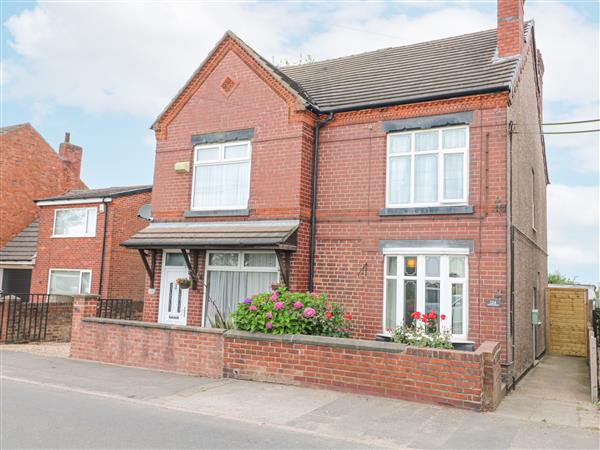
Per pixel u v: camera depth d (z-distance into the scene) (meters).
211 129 14.12
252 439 6.52
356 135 12.62
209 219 13.78
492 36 14.19
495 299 10.50
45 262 22.86
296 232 12.35
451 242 11.08
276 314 9.91
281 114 13.05
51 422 7.00
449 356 8.17
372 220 12.09
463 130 11.40
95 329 12.11
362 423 7.29
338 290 12.31
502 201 10.69
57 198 22.58
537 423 7.57
